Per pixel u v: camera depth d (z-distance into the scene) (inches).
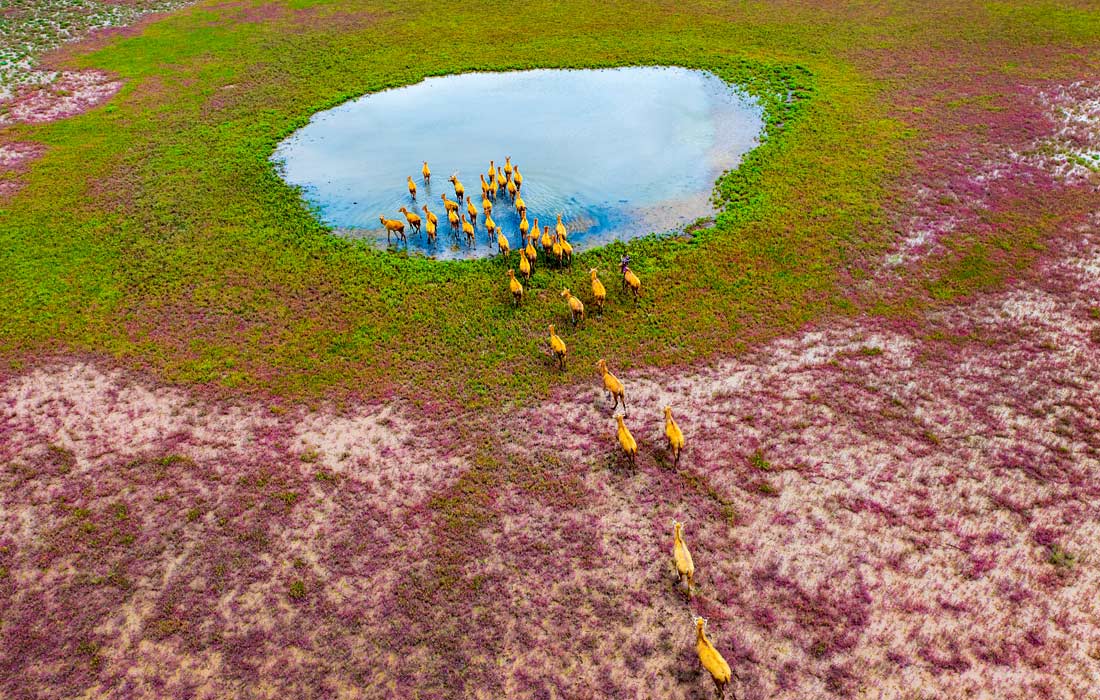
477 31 2172.7
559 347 885.8
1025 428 776.3
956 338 913.5
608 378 817.5
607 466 772.6
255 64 1987.0
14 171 1448.1
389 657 601.3
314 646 611.8
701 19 2155.5
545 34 2130.9
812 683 562.9
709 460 770.8
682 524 687.7
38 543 712.4
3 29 2218.3
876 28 1979.6
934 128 1443.2
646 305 1020.5
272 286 1102.4
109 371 943.0
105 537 716.0
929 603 611.8
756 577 645.9
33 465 804.6
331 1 2482.8
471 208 1222.3
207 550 700.0
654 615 622.8
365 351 963.3
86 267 1148.5
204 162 1483.8
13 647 619.2
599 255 1149.1
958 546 658.2
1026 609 600.1
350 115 1727.4
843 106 1563.7
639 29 2118.6
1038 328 916.6
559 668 587.5
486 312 1027.3
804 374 879.7
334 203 1354.6
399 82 1871.3
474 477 767.7
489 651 602.9
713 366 903.1
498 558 681.0
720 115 1615.4
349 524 722.8
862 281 1032.2
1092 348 876.0
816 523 691.4
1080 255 1044.5
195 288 1099.3
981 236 1104.2
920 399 827.4
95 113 1707.7
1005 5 2047.2
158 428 852.0
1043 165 1285.7
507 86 1849.2
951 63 1731.1
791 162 1368.1
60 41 2156.7
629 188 1360.7
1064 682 547.5
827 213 1196.5
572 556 679.1
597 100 1740.9
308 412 869.2
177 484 775.7
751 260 1099.3
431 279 1110.4
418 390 894.4
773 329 957.8
